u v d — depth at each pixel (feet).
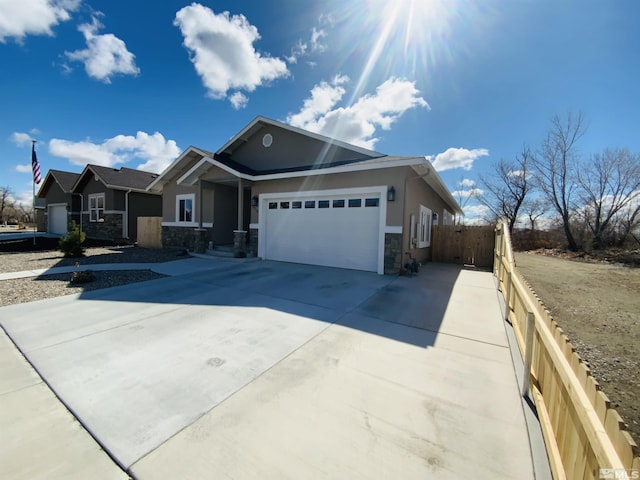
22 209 182.39
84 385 8.78
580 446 4.80
